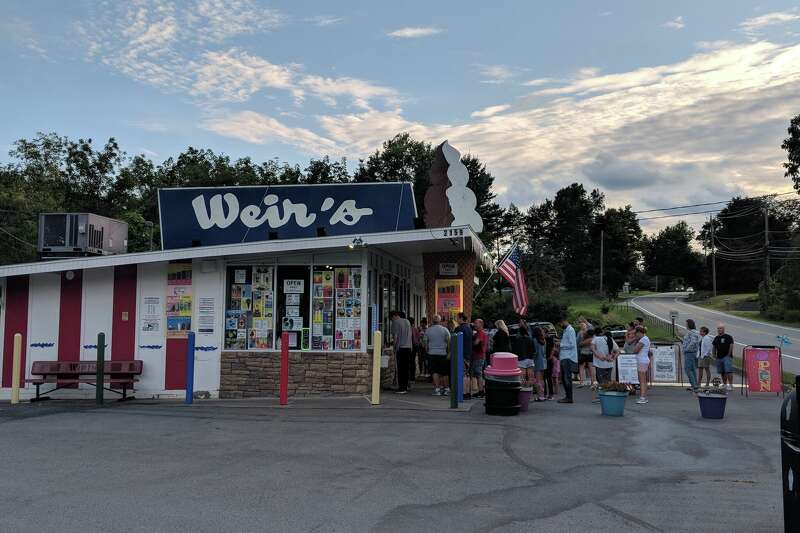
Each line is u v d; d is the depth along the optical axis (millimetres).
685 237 135500
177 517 6266
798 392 5414
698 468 8859
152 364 15578
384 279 17859
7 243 38812
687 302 93750
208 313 15578
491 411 12930
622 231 108562
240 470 8227
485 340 16344
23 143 58375
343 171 63875
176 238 18672
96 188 60656
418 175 59188
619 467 8828
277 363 15312
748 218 112000
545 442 10352
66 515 6285
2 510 6441
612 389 13430
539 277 70125
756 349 18609
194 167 61625
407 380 16203
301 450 9453
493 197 67812
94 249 17000
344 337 15320
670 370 21594
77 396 15664
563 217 117188
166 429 11062
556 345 17891
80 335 15805
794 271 64500
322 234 17453
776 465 9109
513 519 6414
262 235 18578
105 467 8336
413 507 6758
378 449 9570
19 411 13203
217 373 15453
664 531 6117
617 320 59219
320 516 6375
